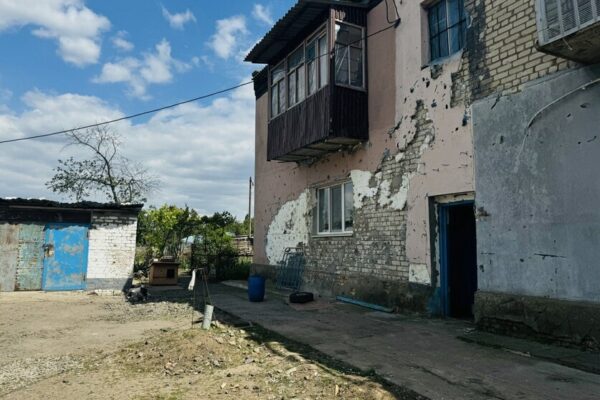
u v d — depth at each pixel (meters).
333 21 9.78
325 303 9.88
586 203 5.42
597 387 4.16
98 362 5.59
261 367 5.12
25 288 12.95
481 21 7.11
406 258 8.56
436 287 7.95
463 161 7.32
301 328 7.20
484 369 4.78
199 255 19.34
